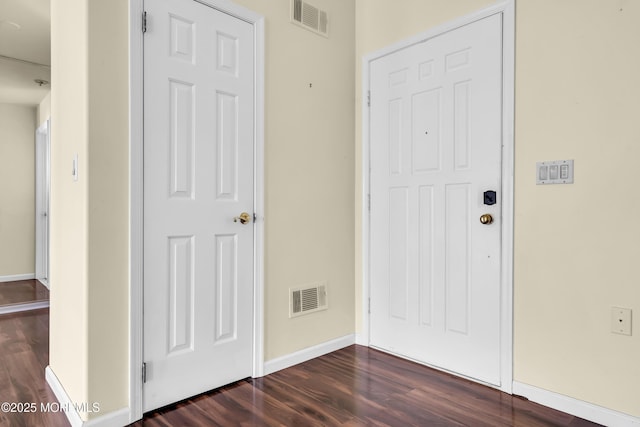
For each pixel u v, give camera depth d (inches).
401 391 80.7
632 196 65.7
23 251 191.5
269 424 68.1
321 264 101.7
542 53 75.5
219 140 80.9
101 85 65.2
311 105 99.2
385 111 103.1
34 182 194.4
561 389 73.2
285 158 93.4
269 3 90.0
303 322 97.3
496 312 81.7
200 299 78.2
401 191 99.4
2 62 141.8
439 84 91.4
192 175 76.7
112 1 66.4
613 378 67.6
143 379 70.1
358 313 110.0
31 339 111.3
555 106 73.9
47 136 179.0
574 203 71.7
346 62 108.1
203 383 79.0
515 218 79.0
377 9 105.0
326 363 95.8
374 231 106.0
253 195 87.0
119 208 67.3
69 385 71.5
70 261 71.7
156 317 71.9
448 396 78.4
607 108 68.1
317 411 72.6
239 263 84.6
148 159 70.6
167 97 73.1
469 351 86.2
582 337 70.9
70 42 71.2
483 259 83.7
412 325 97.0
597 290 69.2
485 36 83.5
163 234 72.7
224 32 81.6
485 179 83.4
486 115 83.4
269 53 90.0
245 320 85.8
